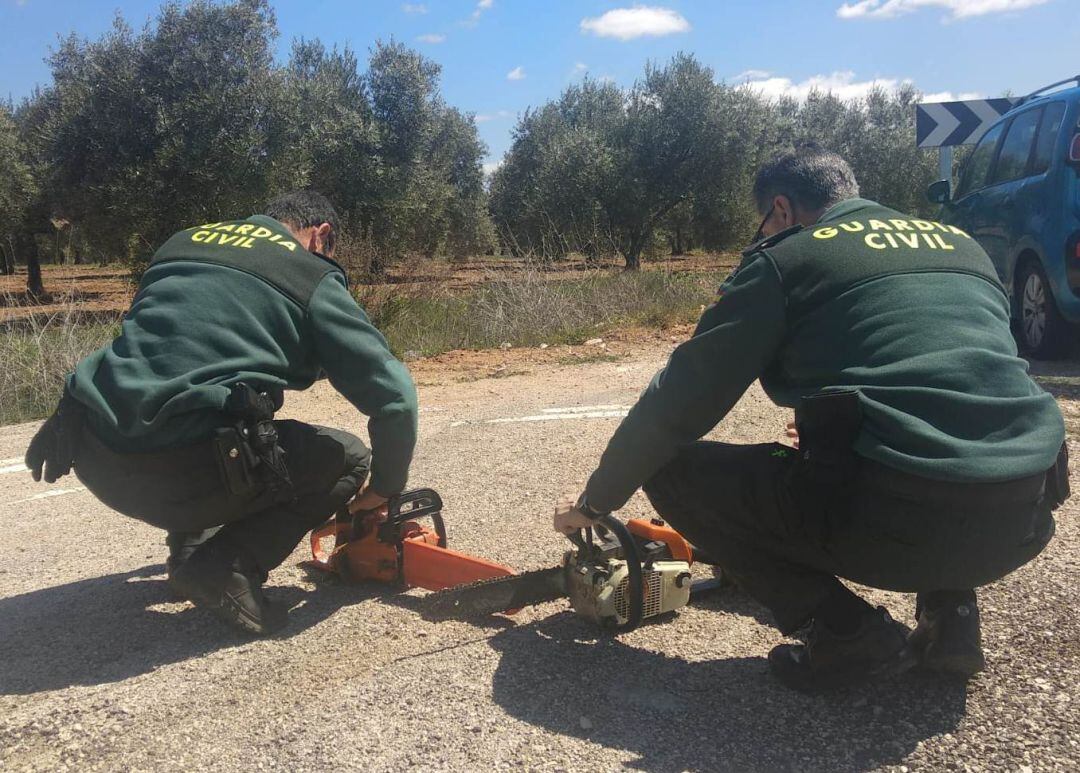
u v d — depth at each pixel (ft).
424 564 8.98
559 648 7.98
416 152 69.56
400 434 8.33
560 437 15.53
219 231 8.63
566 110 100.68
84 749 6.70
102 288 74.54
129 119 49.19
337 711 7.01
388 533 9.13
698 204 77.87
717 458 7.11
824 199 7.26
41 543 12.03
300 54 70.44
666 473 7.30
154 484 7.77
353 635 8.38
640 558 8.07
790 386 6.68
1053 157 19.54
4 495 14.78
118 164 49.16
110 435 7.70
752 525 6.87
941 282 6.41
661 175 76.74
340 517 9.57
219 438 7.55
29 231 71.26
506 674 7.52
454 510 12.13
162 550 11.38
